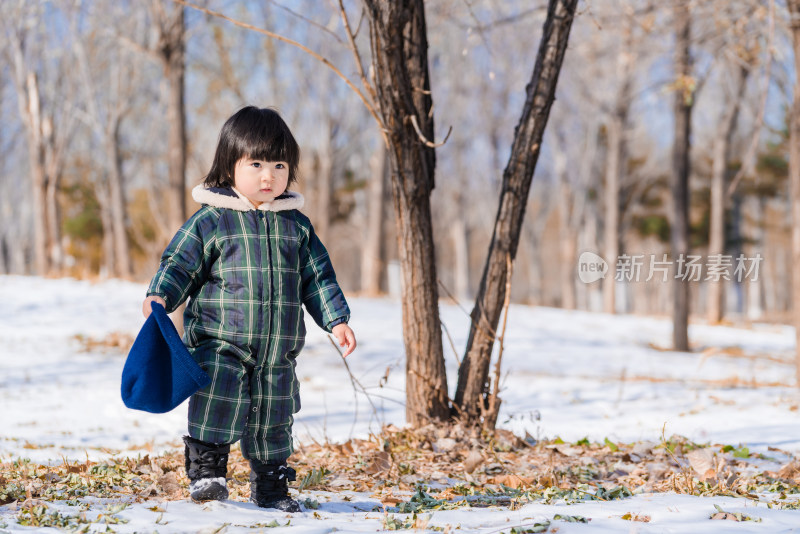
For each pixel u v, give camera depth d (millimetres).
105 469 4418
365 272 41812
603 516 3430
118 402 9492
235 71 29500
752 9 10633
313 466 4949
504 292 5941
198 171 31609
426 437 5629
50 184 28656
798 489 4289
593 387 10883
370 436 5859
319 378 11602
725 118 26578
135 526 3012
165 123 36125
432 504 3801
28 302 18703
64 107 28703
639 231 42938
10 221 48781
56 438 7164
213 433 3279
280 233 3451
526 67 33188
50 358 13250
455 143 37781
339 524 3221
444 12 9312
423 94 5594
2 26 27391
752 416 8086
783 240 50250
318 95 32844
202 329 3354
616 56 27031
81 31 27125
